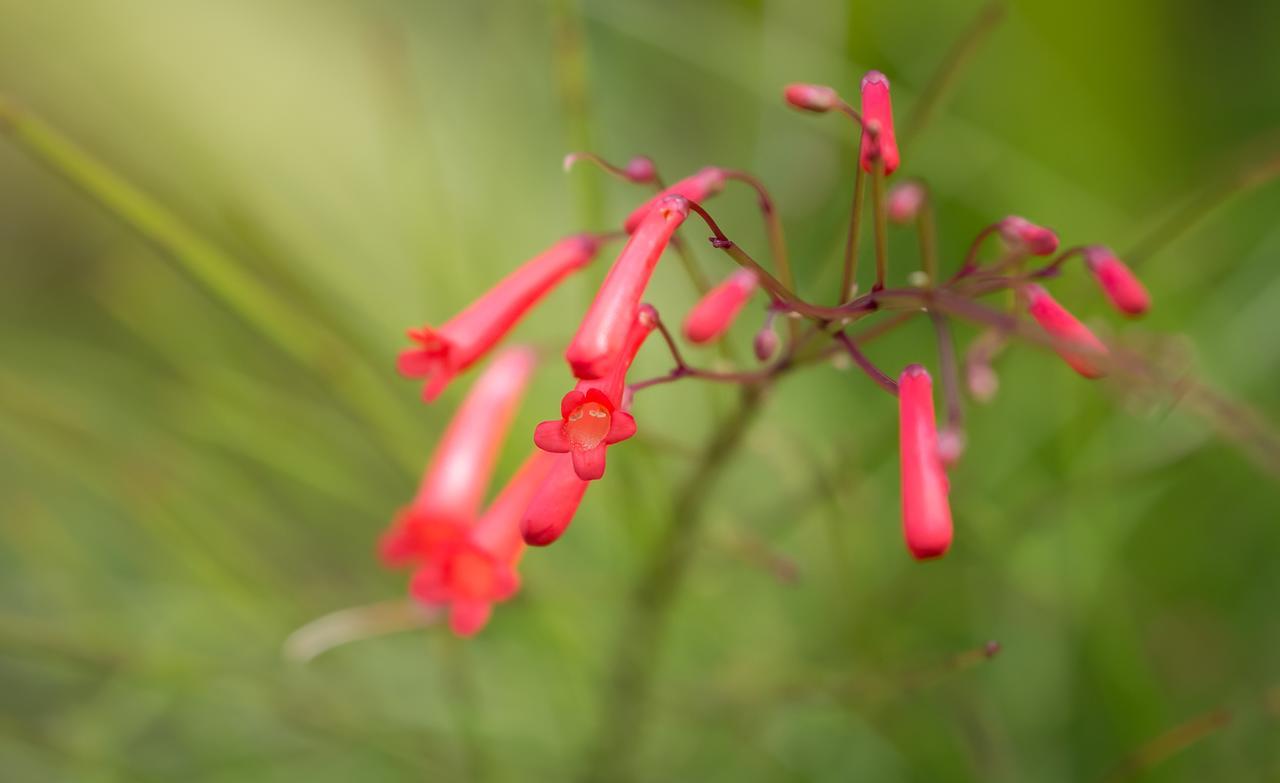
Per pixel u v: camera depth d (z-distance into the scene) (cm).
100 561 31
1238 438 24
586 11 32
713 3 33
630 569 29
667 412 31
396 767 29
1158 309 30
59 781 30
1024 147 32
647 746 29
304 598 29
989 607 29
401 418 27
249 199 29
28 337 33
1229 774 28
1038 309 23
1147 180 32
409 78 30
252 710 29
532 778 29
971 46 24
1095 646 28
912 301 22
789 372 23
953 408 23
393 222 32
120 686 29
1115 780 25
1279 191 30
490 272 30
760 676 28
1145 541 30
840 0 31
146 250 31
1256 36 33
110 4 33
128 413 30
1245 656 29
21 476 31
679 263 32
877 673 27
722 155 33
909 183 24
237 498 29
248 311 25
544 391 30
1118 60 32
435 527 25
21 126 23
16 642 26
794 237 32
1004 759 27
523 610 28
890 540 30
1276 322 29
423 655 31
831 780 29
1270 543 30
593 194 26
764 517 29
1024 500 28
